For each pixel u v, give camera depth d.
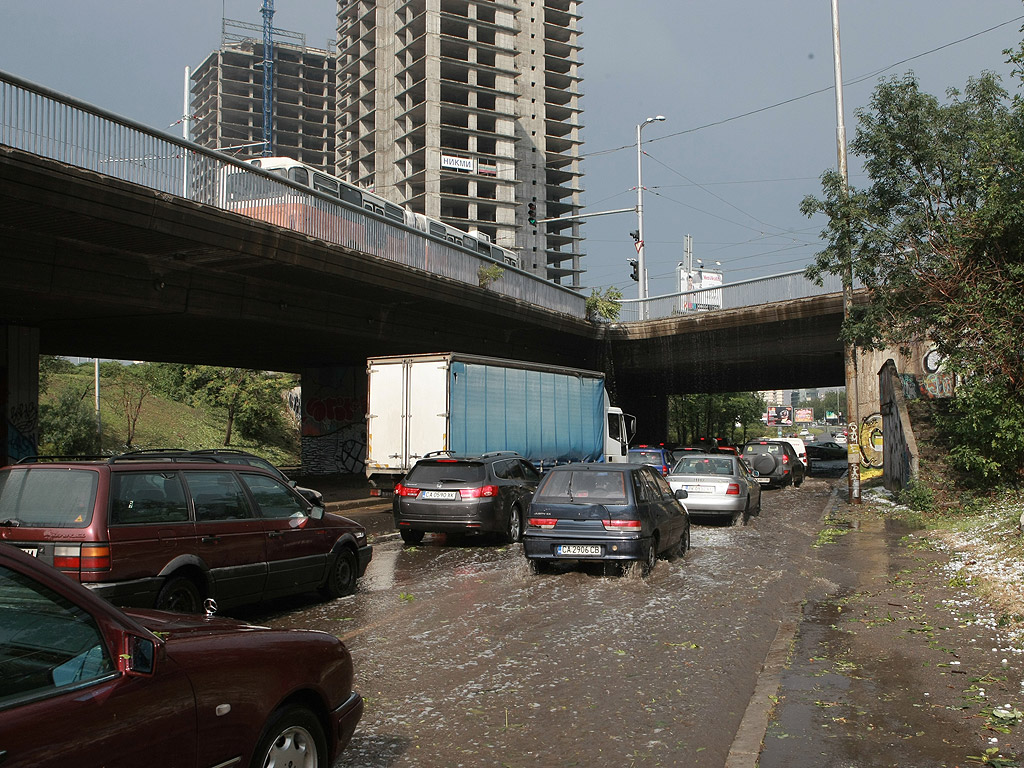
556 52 107.44
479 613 8.28
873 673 5.96
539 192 101.69
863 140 17.89
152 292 17.78
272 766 3.55
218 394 44.00
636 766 4.44
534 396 21.38
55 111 13.36
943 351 16.58
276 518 8.27
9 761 2.45
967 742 4.62
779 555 12.12
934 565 10.40
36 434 20.92
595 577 10.33
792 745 4.62
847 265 18.06
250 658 3.46
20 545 6.53
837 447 56.12
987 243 15.62
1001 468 15.73
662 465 24.27
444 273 24.52
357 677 6.09
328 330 23.19
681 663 6.43
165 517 7.09
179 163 15.70
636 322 36.09
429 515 13.29
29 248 15.19
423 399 17.81
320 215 19.48
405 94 93.12
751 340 34.25
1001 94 17.02
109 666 2.90
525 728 5.02
